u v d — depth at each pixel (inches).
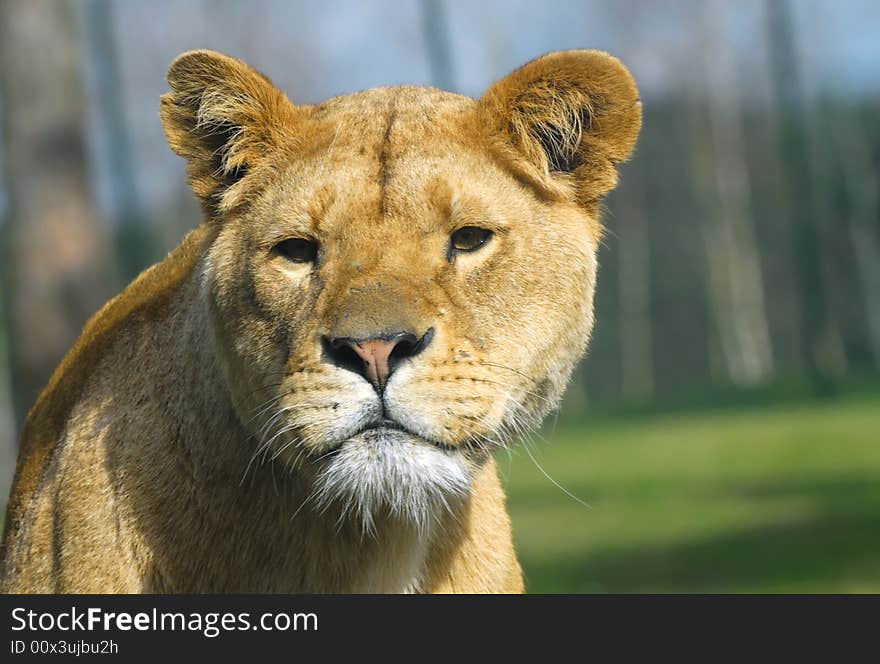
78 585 309.6
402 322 283.4
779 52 2920.8
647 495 1182.9
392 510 294.7
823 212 3031.5
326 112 325.4
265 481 303.7
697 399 2206.0
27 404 861.2
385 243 295.0
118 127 2696.9
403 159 303.6
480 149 311.7
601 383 3526.1
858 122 3186.5
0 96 890.7
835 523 912.9
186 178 331.3
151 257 2812.5
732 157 3400.6
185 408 313.1
